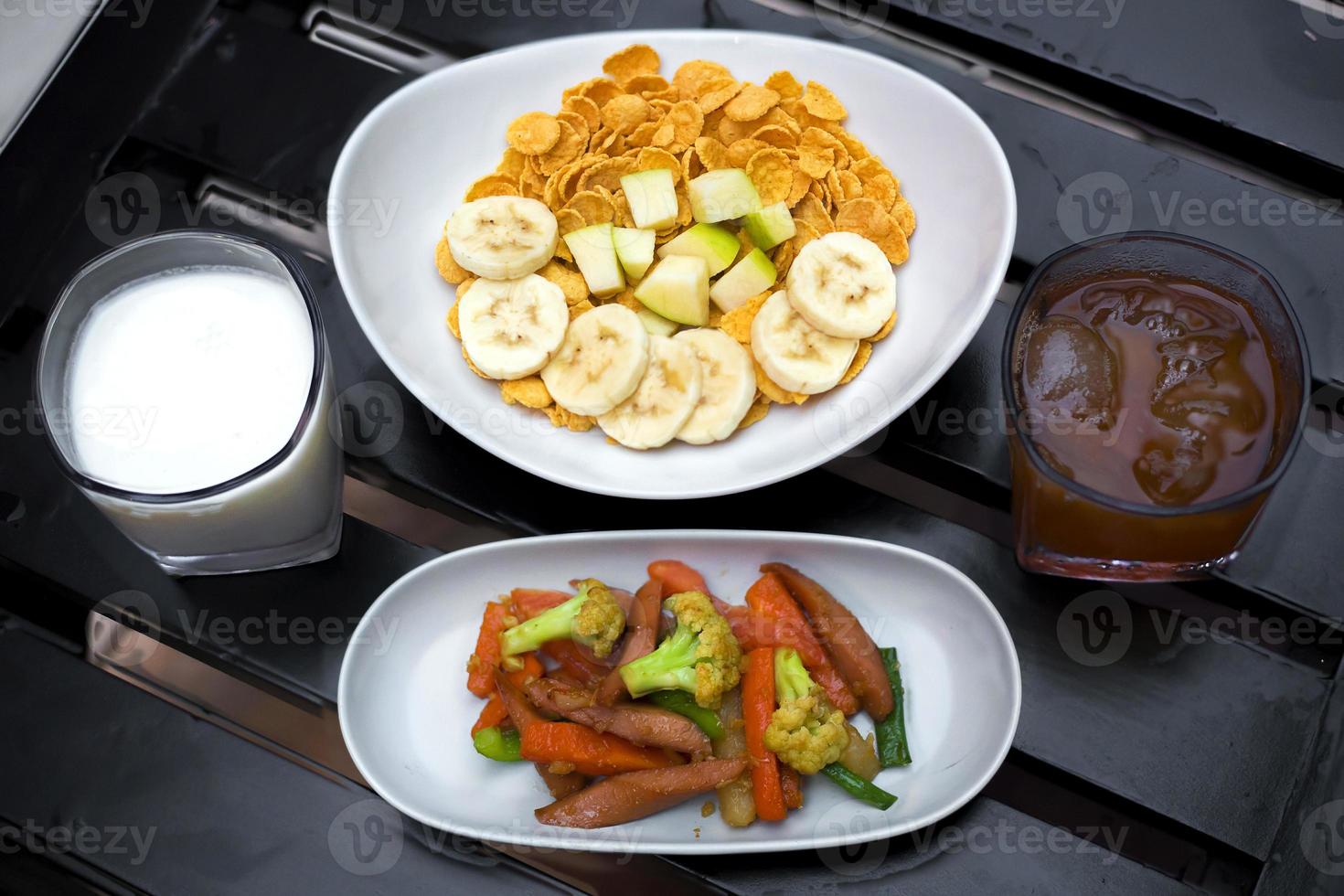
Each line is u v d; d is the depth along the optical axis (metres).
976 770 0.55
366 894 0.57
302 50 0.66
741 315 0.59
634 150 0.61
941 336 0.58
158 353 0.57
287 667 0.59
